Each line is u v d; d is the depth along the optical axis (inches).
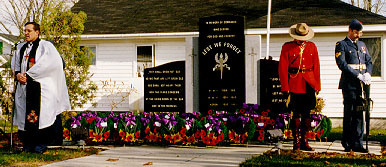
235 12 639.1
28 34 260.2
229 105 353.7
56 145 307.6
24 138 264.5
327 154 257.6
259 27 555.8
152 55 611.8
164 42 606.9
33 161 232.8
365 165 217.6
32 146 264.4
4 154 254.4
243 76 352.2
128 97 608.7
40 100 256.1
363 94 266.2
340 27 528.1
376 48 533.3
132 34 601.3
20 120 262.1
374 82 529.3
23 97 259.6
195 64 364.8
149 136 306.8
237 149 289.6
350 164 219.9
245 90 351.3
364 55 271.1
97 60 624.4
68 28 392.5
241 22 353.7
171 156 256.8
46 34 382.0
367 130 268.7
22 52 264.2
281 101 344.2
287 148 291.7
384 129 523.5
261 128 308.2
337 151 276.7
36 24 264.1
